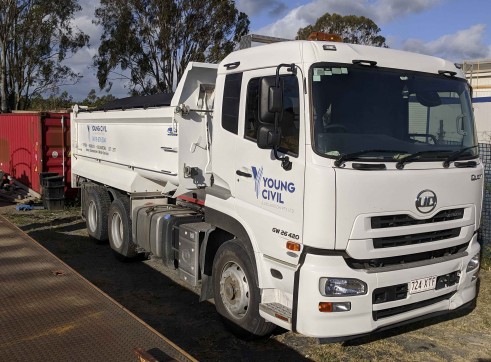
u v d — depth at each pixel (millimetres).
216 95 5238
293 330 4109
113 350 3152
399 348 5066
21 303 3908
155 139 6855
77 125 10141
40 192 14156
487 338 5379
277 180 4309
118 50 32625
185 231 5789
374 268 4074
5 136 16719
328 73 4109
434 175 4312
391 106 4328
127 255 7762
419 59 4695
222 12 32656
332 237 3896
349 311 3963
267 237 4434
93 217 9234
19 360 3002
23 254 5230
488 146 8156
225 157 5066
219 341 5172
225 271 5172
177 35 32594
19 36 37562
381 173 4035
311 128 3982
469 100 4949
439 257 4500
